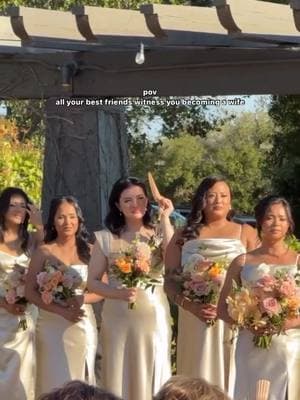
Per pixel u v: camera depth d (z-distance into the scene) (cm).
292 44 714
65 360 660
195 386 331
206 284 630
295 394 598
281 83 736
